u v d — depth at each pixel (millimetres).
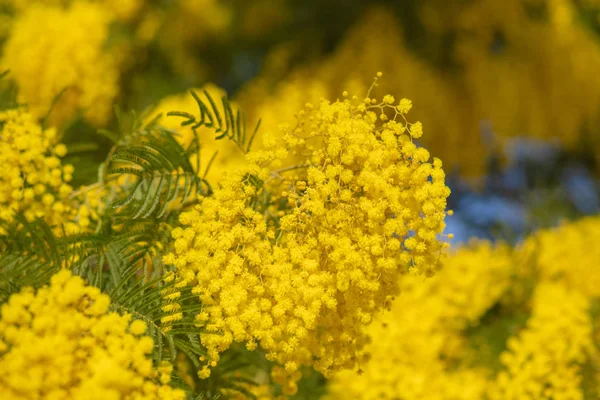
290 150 1367
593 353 1588
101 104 1948
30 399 1225
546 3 2785
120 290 1326
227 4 2996
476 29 2629
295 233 1302
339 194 1301
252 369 1449
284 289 1279
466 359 1632
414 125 1316
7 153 1362
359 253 1292
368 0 2695
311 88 2391
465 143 2590
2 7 2578
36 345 1229
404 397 1575
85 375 1238
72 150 1473
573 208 2863
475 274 1689
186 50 2861
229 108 1349
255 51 3078
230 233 1298
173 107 1633
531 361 1580
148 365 1249
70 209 1399
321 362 1329
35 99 1947
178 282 1307
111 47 2256
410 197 1307
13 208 1347
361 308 1309
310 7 2795
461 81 2590
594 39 2963
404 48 2584
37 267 1312
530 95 2641
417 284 1693
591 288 1731
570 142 2801
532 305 1674
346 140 1311
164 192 1350
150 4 2641
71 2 2396
